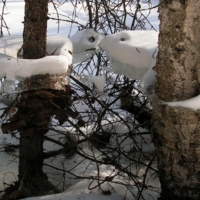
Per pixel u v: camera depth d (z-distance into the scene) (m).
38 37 1.79
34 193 2.04
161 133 1.74
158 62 1.68
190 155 1.68
